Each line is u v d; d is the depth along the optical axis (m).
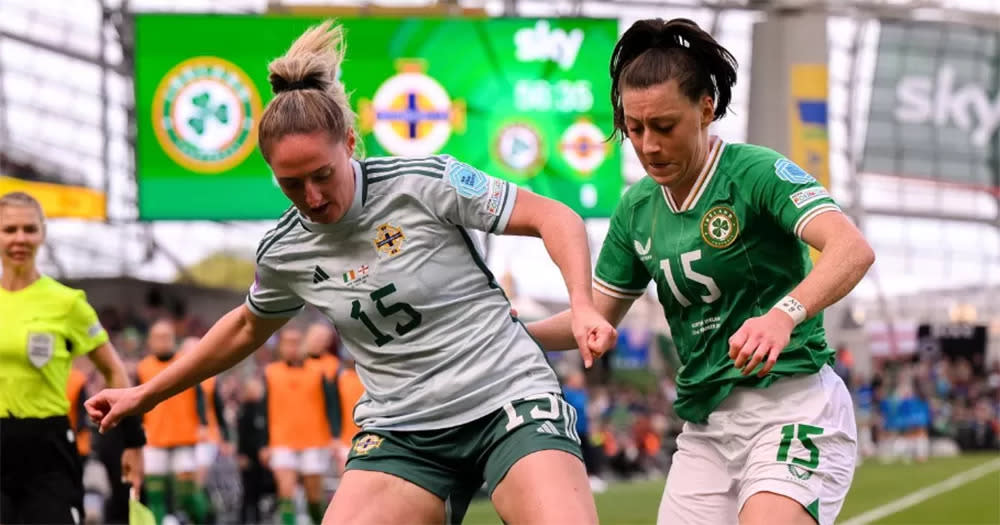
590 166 38.22
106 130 81.50
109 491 29.55
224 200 37.59
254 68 37.66
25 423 15.36
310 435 30.28
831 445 10.56
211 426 32.84
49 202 42.44
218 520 36.84
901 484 46.94
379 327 10.06
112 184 79.12
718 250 10.61
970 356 96.88
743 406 10.82
